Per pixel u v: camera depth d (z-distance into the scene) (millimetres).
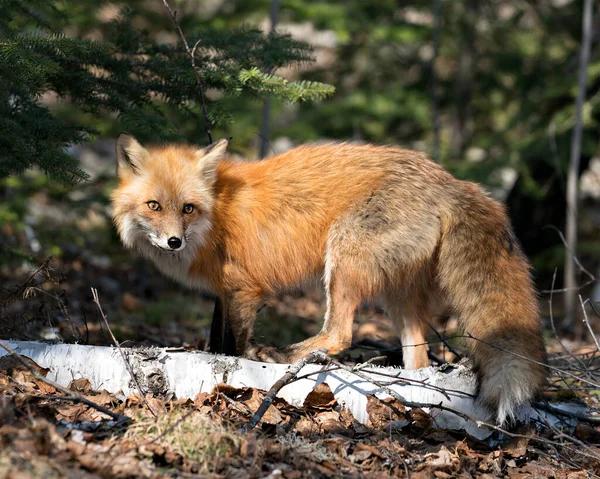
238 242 10773
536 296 10289
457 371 9742
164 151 11102
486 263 10055
